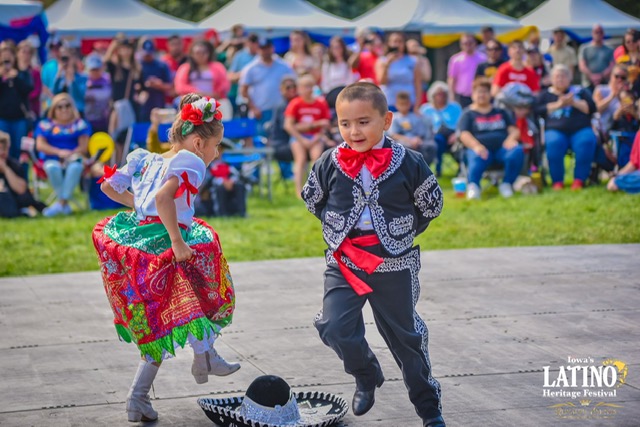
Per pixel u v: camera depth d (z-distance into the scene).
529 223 12.65
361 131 4.82
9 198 14.13
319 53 20.52
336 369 6.29
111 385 6.03
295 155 15.58
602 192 15.26
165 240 5.11
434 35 23.31
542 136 16.45
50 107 14.70
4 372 6.33
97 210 14.77
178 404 5.64
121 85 16.42
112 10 22.62
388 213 4.88
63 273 9.82
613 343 6.77
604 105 15.90
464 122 15.34
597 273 9.20
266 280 9.18
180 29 22.72
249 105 17.77
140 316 5.04
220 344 6.94
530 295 8.30
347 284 4.91
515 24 22.94
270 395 5.03
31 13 18.56
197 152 5.20
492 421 5.23
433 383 4.99
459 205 14.45
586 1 23.69
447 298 8.24
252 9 23.75
